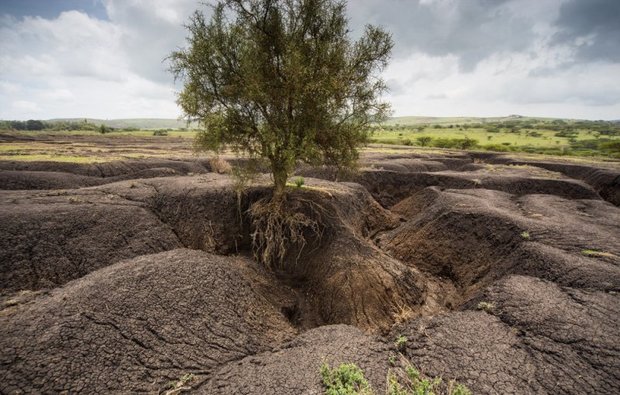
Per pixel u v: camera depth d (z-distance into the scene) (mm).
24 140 69938
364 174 30516
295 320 13109
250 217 16750
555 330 8234
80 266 12641
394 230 21734
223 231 16578
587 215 19203
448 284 15750
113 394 6730
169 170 29734
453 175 31125
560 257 12156
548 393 6520
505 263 13711
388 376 7047
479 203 19578
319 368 7367
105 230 14344
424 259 17453
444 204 20250
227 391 6891
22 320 7848
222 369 7809
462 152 64312
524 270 12391
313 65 13828
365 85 14508
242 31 13930
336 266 14297
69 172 28859
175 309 9164
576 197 27750
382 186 30766
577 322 8414
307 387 6773
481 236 16156
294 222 15172
